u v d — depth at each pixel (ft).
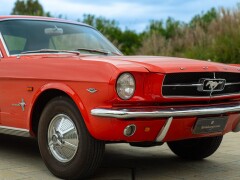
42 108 15.58
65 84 14.05
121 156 18.61
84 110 13.48
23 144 20.70
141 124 13.10
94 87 13.24
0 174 15.08
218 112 14.43
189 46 47.91
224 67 14.98
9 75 15.89
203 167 16.83
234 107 15.05
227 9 46.32
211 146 17.29
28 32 17.80
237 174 15.80
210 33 47.29
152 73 13.23
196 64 14.39
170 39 51.62
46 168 16.05
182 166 16.94
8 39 17.28
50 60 14.87
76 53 16.76
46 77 14.62
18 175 14.98
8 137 22.61
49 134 14.82
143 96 13.20
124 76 12.93
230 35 43.45
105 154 18.98
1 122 16.49
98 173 15.52
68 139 14.25
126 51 55.26
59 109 14.39
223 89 15.01
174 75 13.55
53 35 18.16
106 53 18.28
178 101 13.83
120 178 14.89
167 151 19.83
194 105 14.21
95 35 19.70
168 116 13.33
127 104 13.12
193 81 14.06
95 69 13.38
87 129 13.58
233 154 19.31
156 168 16.52
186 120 13.83
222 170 16.38
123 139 13.17
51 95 15.01
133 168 16.46
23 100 15.48
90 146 13.67
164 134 13.61
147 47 51.03
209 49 43.47
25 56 16.47
